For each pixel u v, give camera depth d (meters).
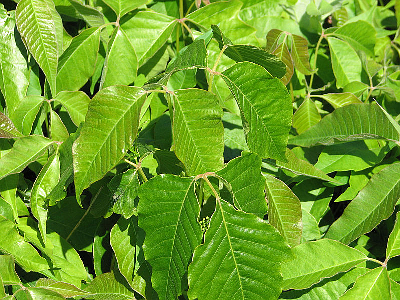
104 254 0.74
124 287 0.70
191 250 0.59
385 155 0.75
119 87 0.58
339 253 0.66
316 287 0.69
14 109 0.69
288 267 0.66
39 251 0.71
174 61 0.69
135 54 0.72
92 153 0.57
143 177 0.65
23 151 0.65
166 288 0.60
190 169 0.60
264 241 0.58
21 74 0.70
